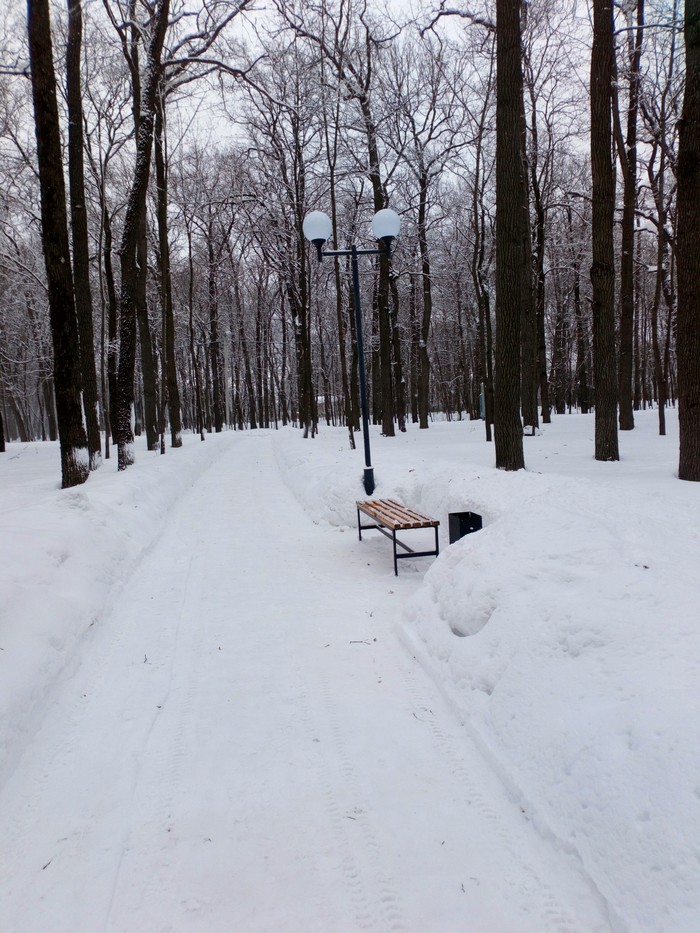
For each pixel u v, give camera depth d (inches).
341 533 330.6
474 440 762.2
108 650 186.1
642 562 142.9
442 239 1192.8
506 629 141.3
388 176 928.3
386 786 117.9
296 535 331.0
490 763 120.3
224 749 132.7
